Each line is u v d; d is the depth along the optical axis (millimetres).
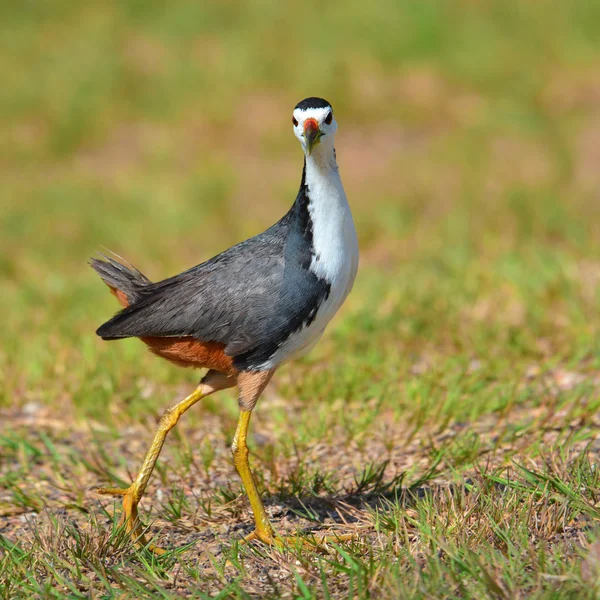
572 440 8742
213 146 24344
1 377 12000
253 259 7875
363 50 28938
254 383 7871
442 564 6445
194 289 7902
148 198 20672
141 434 10586
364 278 14992
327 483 8688
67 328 13594
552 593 5926
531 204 18047
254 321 7715
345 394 10852
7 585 6746
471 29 29891
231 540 7707
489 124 24219
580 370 11008
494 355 11562
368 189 20531
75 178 22484
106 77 27828
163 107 26547
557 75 27047
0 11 32281
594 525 6848
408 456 9266
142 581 6898
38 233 18828
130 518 7797
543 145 22328
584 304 12578
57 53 29547
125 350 12531
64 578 6949
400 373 11281
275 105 26188
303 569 6961
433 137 24062
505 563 6445
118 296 8562
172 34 30859
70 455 9945
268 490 8586
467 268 14688
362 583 6398
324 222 7754
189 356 8070
